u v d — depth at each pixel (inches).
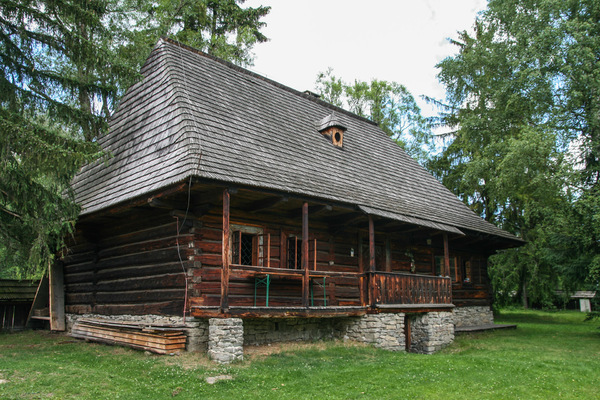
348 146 654.5
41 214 434.0
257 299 455.5
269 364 365.1
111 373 322.0
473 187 1002.1
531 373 384.5
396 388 320.5
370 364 385.7
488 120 906.7
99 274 518.0
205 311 373.4
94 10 487.8
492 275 1016.2
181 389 293.0
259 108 564.1
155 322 430.0
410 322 566.3
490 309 786.2
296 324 481.1
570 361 445.1
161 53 546.6
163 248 440.5
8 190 424.5
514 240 741.9
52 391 278.5
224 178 371.2
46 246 425.4
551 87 737.0
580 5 734.5
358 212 508.7
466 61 969.5
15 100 438.9
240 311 374.3
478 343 582.6
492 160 878.4
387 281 507.8
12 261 469.4
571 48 693.3
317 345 454.9
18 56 448.5
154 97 505.4
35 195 429.7
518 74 796.0
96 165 533.6
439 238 704.4
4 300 574.2
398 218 523.5
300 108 659.4
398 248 642.2
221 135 443.8
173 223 435.2
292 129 573.9
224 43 1023.6
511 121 851.4
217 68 585.0
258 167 428.1
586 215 603.8
